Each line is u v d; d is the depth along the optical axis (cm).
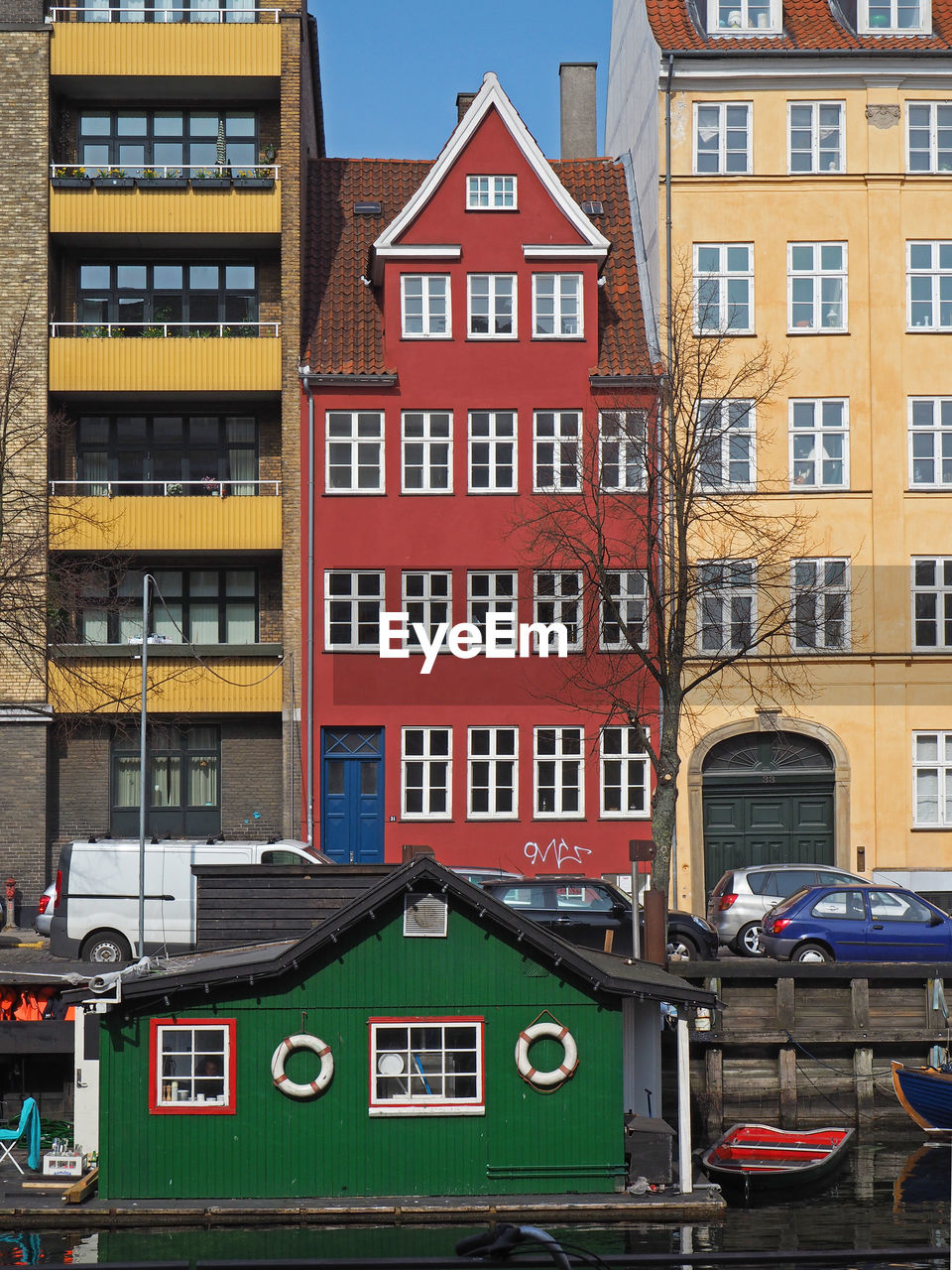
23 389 3450
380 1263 716
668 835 2727
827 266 3641
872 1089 2533
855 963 2534
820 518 3566
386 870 2191
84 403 3641
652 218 3738
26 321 3481
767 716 3500
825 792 3553
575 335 3572
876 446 3581
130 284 3694
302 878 2192
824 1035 2516
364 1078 1912
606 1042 1936
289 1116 1900
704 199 3631
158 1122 1895
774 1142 2338
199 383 3522
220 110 3728
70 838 3506
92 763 3525
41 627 3114
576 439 3522
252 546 3497
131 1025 1902
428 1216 1848
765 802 3553
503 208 3588
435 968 1925
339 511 3519
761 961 2525
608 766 3509
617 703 3003
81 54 3547
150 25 3556
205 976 1875
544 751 3512
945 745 3550
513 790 3503
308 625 3484
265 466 3672
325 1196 1891
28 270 3503
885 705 3534
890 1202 2027
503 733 3512
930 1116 2380
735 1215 1955
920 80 3656
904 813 3522
